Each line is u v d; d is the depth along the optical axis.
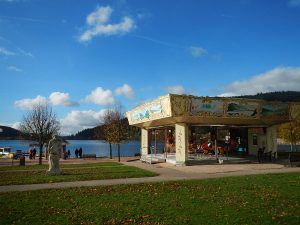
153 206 12.55
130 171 25.56
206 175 22.91
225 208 12.12
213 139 35.47
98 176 22.09
